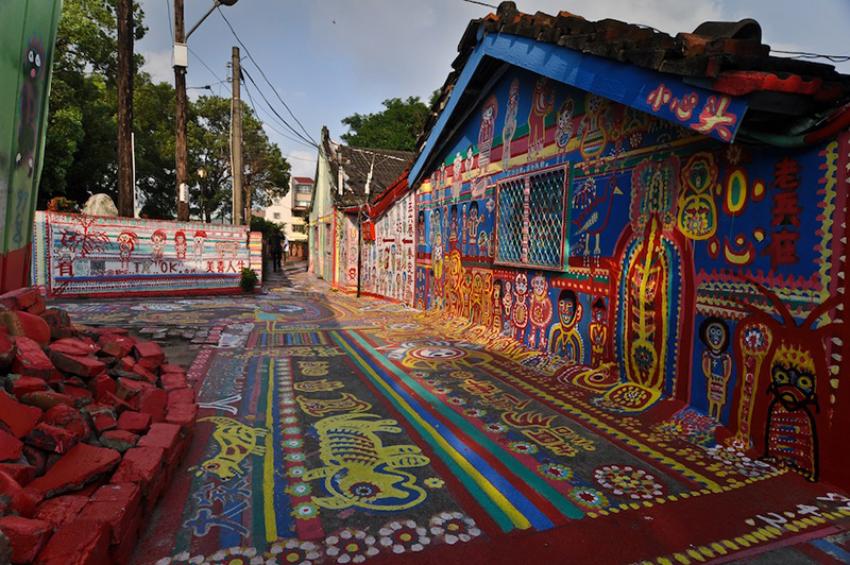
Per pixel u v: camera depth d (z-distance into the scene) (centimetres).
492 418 414
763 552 240
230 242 1375
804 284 309
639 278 456
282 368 567
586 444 362
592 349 521
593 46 434
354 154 2005
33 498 195
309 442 361
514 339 669
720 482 304
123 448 264
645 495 291
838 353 288
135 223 1246
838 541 247
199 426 385
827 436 292
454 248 872
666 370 424
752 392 342
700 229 390
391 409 434
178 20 1337
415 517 266
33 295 329
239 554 231
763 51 304
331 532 250
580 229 541
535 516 269
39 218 1137
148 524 251
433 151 920
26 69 324
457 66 776
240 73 1509
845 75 294
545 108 606
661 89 362
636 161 462
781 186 325
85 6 1800
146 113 2477
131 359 380
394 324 872
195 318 909
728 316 363
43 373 263
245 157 3183
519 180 661
